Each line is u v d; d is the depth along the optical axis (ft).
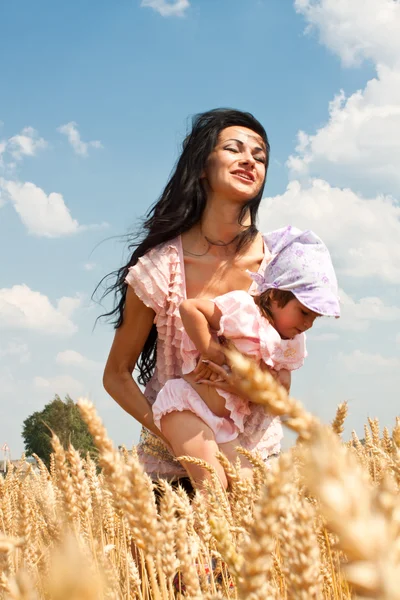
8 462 13.88
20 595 2.32
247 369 1.77
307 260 14.35
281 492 2.46
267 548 2.50
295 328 14.28
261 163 16.07
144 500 4.07
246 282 15.38
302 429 1.68
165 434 13.97
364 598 1.05
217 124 15.84
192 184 15.80
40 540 6.84
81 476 5.66
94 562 4.22
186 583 4.87
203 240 15.70
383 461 6.08
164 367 15.47
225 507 8.29
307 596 2.66
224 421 13.61
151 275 15.14
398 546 1.07
